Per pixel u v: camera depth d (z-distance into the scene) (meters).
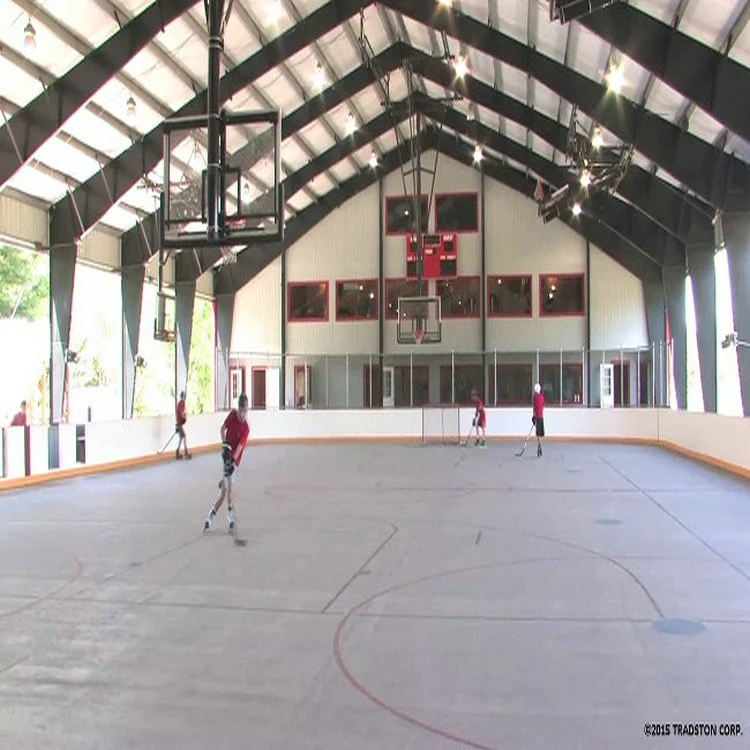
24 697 3.96
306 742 3.39
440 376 26.52
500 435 23.45
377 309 27.06
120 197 17.94
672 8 11.20
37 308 24.23
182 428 18.12
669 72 11.63
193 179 10.74
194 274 24.30
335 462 17.27
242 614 5.46
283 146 21.75
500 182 26.53
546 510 10.14
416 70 19.88
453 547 7.79
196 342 28.67
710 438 16.25
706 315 18.41
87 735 3.49
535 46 15.15
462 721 3.59
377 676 4.20
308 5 16.36
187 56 15.81
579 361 25.53
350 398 26.94
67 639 4.93
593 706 3.75
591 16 11.81
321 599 5.84
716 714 3.64
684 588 6.05
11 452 13.10
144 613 5.52
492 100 19.28
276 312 27.52
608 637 4.84
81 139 16.83
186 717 3.68
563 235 26.02
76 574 6.75
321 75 17.03
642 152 14.88
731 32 10.94
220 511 10.29
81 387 25.17
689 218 18.44
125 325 21.44
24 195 17.41
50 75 14.14
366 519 9.57
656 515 9.64
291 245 27.53
